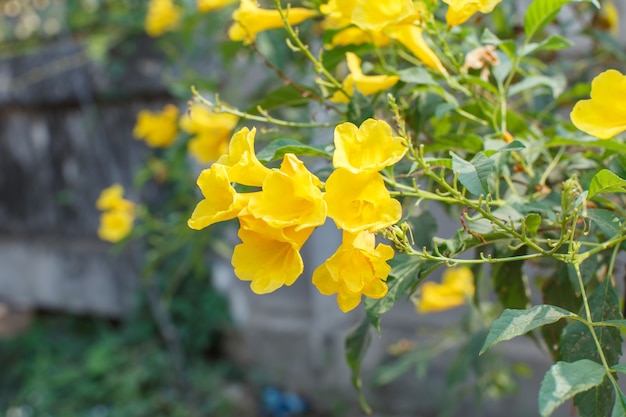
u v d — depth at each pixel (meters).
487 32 0.63
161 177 1.66
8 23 2.63
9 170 2.86
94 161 2.60
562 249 0.56
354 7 0.57
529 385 1.87
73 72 2.46
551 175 0.63
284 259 0.48
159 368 2.36
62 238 2.79
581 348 0.50
